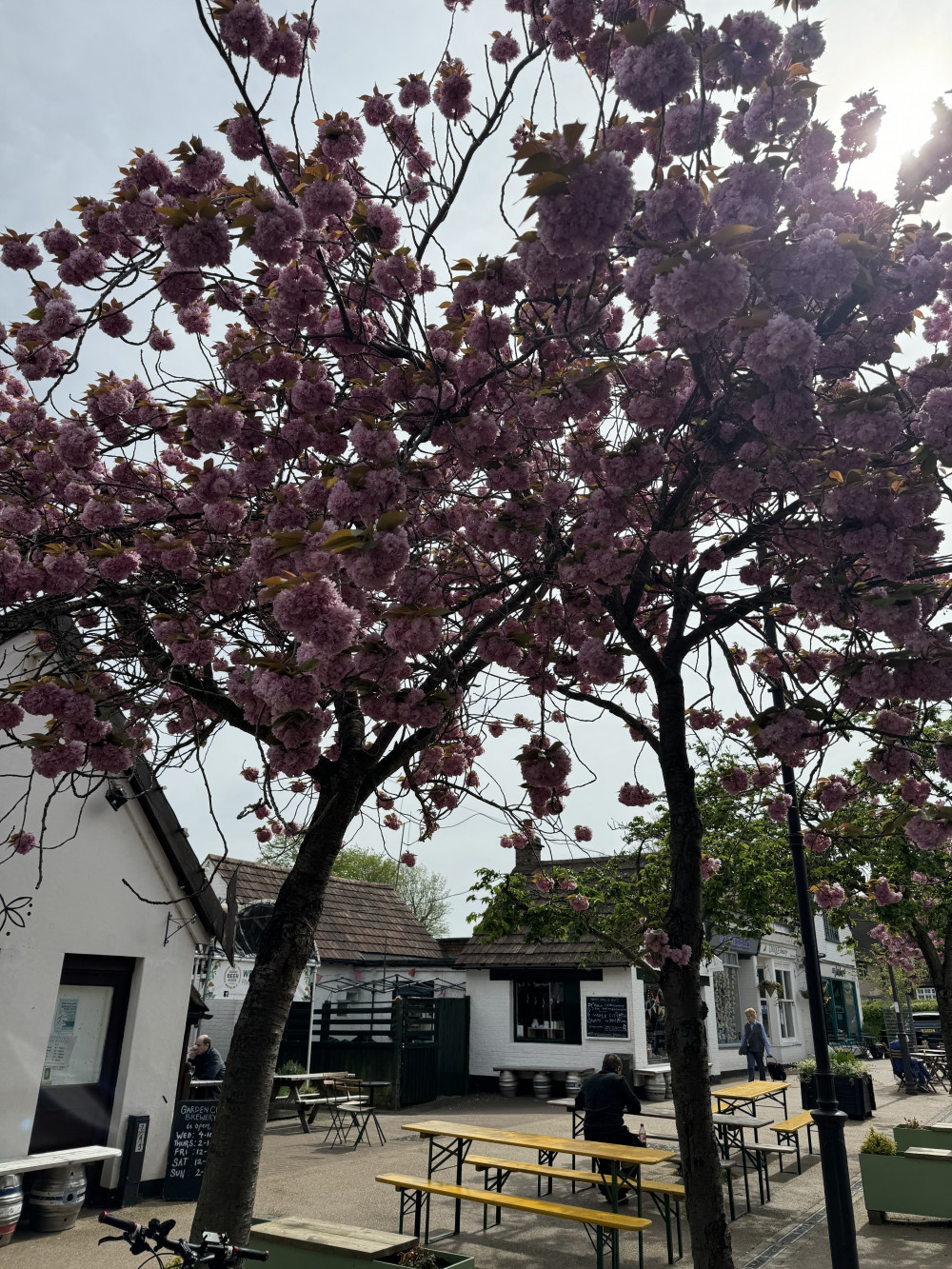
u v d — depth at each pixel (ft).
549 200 8.25
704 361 11.45
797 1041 80.38
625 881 31.73
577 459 12.43
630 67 9.12
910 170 11.24
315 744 10.71
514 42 14.02
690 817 15.57
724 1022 66.33
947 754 11.86
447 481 14.70
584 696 17.49
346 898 66.08
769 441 11.37
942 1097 54.70
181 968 28.12
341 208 12.09
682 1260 21.56
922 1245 22.35
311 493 11.79
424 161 15.57
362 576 9.16
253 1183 12.07
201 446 13.17
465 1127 25.86
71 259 13.57
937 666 11.11
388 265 13.19
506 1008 58.23
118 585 13.33
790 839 19.49
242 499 13.61
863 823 27.43
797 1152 31.53
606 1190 22.94
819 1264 20.68
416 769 17.62
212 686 15.30
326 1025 53.98
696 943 14.79
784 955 82.02
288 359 12.92
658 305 8.81
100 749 12.94
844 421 10.41
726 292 8.41
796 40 11.13
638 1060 52.75
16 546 13.34
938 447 10.52
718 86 10.87
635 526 13.80
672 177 9.29
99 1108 25.64
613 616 15.65
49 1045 24.90
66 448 13.73
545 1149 22.99
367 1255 14.53
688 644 16.31
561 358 13.85
